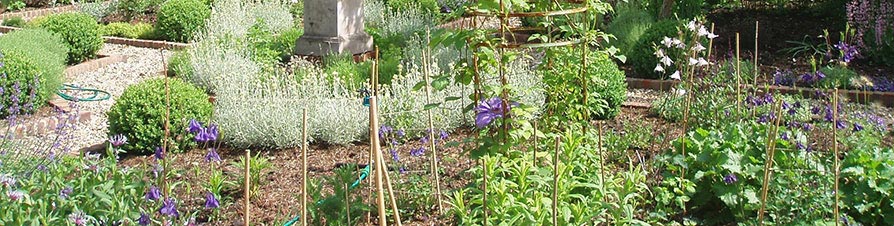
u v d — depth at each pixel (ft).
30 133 24.23
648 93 29.27
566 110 17.48
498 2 14.96
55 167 14.60
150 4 49.83
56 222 13.07
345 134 22.21
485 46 15.07
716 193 15.76
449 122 22.68
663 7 38.88
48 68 28.68
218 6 42.55
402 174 17.62
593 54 17.30
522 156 15.42
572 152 15.42
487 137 15.58
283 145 22.00
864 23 33.96
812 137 18.56
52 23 36.45
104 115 27.78
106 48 40.63
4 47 30.76
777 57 34.55
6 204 12.81
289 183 18.84
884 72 32.40
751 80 29.25
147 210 13.65
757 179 15.78
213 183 16.31
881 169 15.51
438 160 19.22
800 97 23.61
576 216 13.61
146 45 41.16
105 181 14.35
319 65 32.58
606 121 24.09
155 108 22.33
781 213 15.17
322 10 35.29
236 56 31.55
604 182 14.55
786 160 15.97
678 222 15.90
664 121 23.32
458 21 42.70
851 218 14.75
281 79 26.37
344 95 24.30
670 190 16.31
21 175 17.24
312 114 22.49
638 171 14.56
